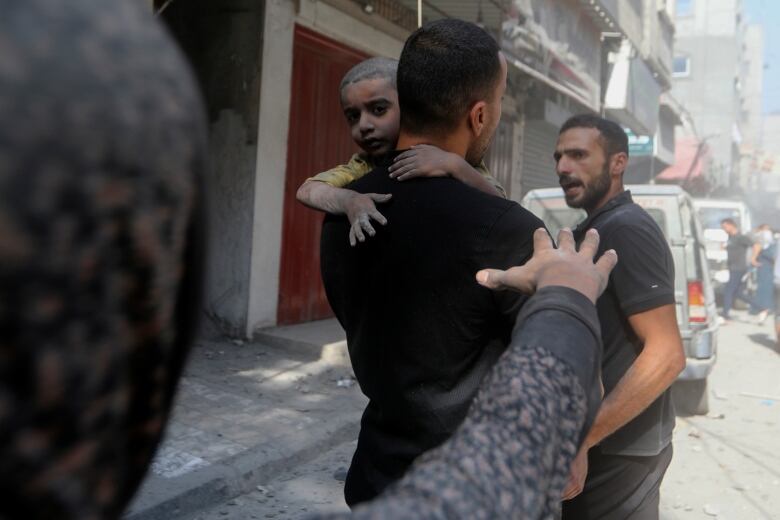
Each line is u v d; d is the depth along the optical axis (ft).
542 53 31.01
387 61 7.63
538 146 41.86
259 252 20.75
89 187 0.92
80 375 0.96
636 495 6.14
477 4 24.44
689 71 137.08
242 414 14.69
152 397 1.13
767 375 24.31
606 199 7.88
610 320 6.19
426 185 4.12
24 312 0.88
